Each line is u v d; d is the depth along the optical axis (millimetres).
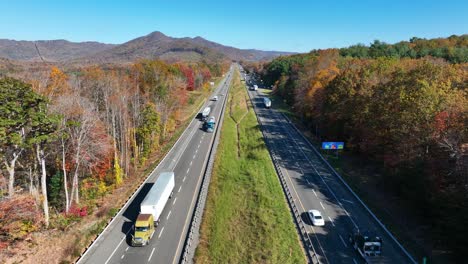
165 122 80500
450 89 52844
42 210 43906
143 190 52438
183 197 50312
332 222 44844
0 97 33219
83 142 49906
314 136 89625
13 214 36781
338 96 74625
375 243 36438
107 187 54156
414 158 48469
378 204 50188
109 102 65812
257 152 73625
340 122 76562
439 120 45125
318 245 39156
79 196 50812
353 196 53281
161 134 79938
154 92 88875
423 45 146750
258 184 55312
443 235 39156
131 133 66188
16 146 37906
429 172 43906
